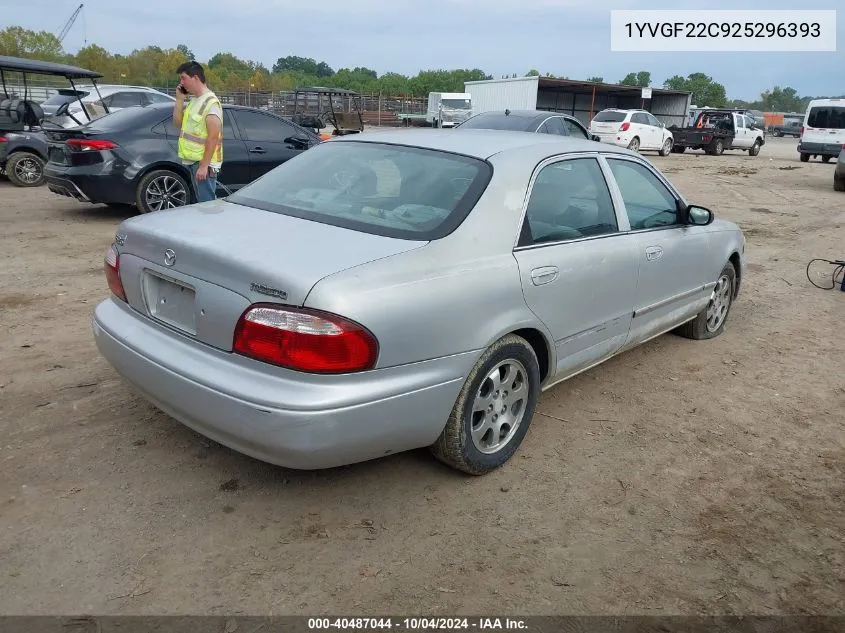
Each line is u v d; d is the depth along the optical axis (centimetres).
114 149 877
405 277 282
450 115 3077
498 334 319
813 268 866
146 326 320
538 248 346
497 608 258
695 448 389
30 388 411
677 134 3109
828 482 359
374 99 4747
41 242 803
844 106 2572
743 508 332
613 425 411
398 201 334
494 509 318
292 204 349
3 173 1307
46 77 1491
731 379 493
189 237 301
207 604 252
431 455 361
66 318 538
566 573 279
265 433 264
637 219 439
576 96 4081
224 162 923
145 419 379
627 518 318
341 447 272
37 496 307
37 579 259
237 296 274
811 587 279
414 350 284
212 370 280
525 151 367
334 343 259
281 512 306
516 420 354
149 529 290
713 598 270
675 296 484
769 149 3897
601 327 403
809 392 476
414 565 278
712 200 1487
